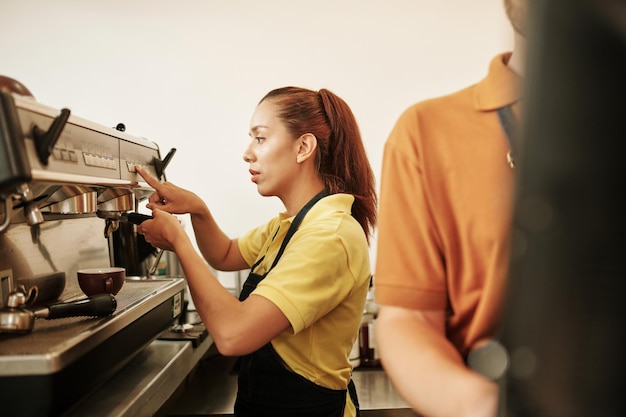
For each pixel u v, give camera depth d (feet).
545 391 0.97
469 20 6.93
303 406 3.81
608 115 0.88
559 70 0.90
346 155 4.38
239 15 7.01
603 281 0.91
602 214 0.90
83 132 3.40
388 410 5.18
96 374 3.08
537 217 0.95
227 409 5.36
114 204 4.10
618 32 0.87
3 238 3.44
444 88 7.02
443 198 2.43
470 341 2.35
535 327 0.97
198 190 7.15
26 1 7.00
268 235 5.08
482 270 2.35
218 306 3.39
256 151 4.25
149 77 7.07
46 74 7.06
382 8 6.95
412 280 2.49
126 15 7.02
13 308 2.82
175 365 4.50
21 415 2.54
